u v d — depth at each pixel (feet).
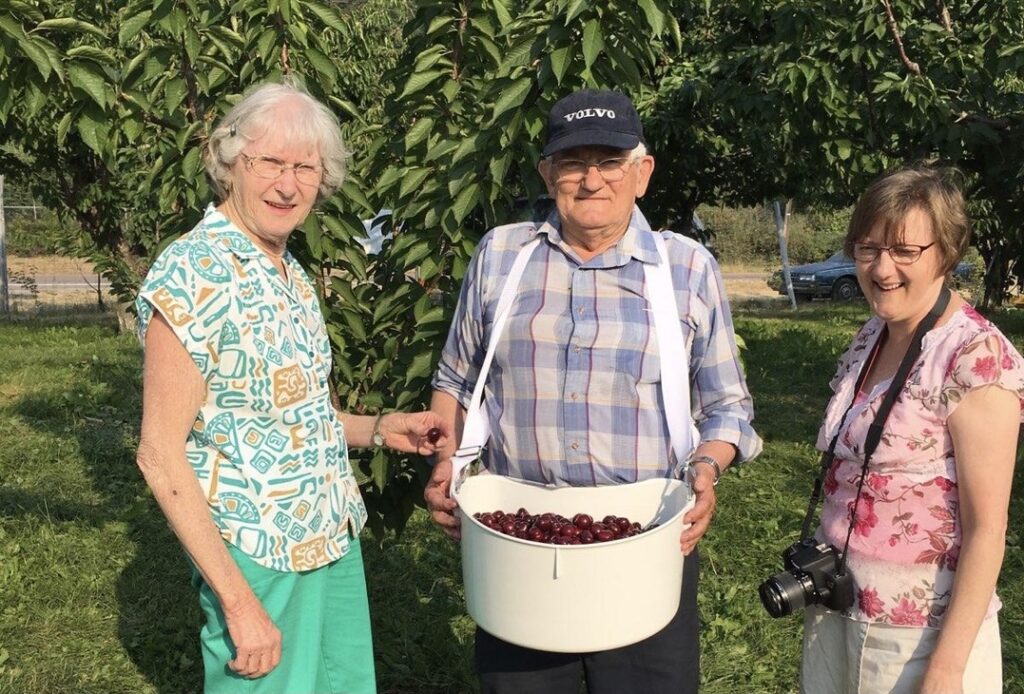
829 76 20.30
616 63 9.86
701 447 7.64
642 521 7.60
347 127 18.51
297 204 7.18
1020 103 20.29
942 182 6.62
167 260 6.66
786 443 24.72
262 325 6.90
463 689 12.22
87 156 39.27
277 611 7.15
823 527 7.23
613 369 7.50
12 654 12.98
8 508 18.57
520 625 6.69
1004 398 6.34
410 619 13.93
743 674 12.51
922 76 19.22
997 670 6.82
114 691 12.21
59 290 76.79
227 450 6.89
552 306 7.68
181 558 16.37
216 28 10.54
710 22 32.48
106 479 20.81
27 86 10.28
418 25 11.34
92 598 14.82
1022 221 23.94
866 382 7.14
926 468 6.61
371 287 11.79
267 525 7.02
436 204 10.71
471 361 8.45
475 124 10.67
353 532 7.88
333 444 7.45
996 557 6.33
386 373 11.43
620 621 6.60
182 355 6.59
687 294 7.71
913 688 6.73
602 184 7.34
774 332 45.34
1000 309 55.36
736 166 36.99
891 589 6.73
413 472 11.94
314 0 11.07
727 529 17.89
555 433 7.64
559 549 6.44
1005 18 20.63
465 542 7.07
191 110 10.85
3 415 26.22
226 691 7.33
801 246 120.47
